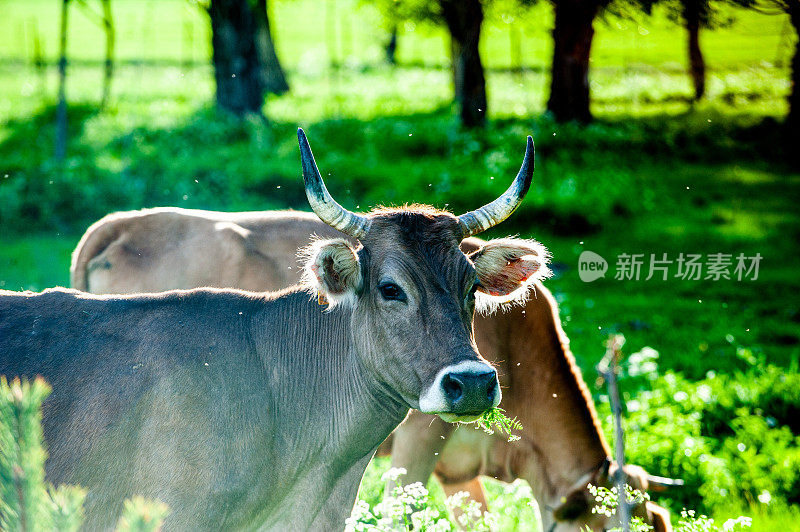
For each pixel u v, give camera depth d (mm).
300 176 22609
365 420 6176
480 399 5359
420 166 24828
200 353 5844
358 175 23359
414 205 6391
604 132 28172
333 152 25703
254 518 5949
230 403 5805
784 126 29688
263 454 5895
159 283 8734
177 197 21453
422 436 7973
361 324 5965
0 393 3301
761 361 13125
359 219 5957
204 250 8711
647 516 7195
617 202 22406
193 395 5684
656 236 20812
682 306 17062
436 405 5418
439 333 5598
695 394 11820
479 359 5480
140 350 5750
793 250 20344
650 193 23469
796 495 9953
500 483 9664
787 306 17172
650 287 18109
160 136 26688
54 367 5625
